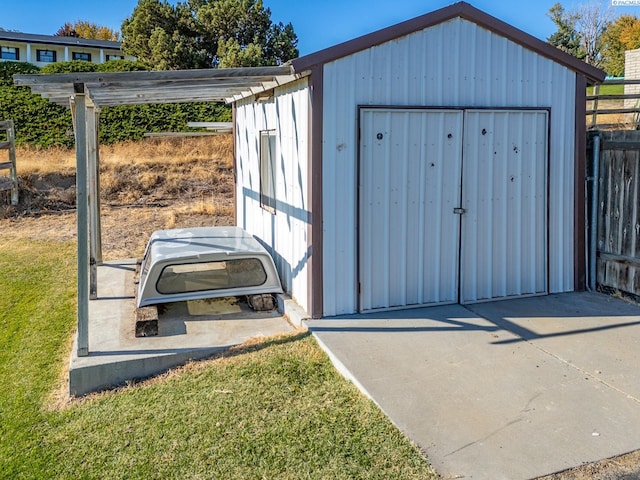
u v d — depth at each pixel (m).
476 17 5.44
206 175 15.89
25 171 14.09
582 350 4.48
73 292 6.79
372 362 4.26
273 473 2.98
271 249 6.87
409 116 5.39
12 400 4.07
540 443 3.15
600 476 2.85
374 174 5.33
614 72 33.31
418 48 5.34
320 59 4.92
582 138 6.07
